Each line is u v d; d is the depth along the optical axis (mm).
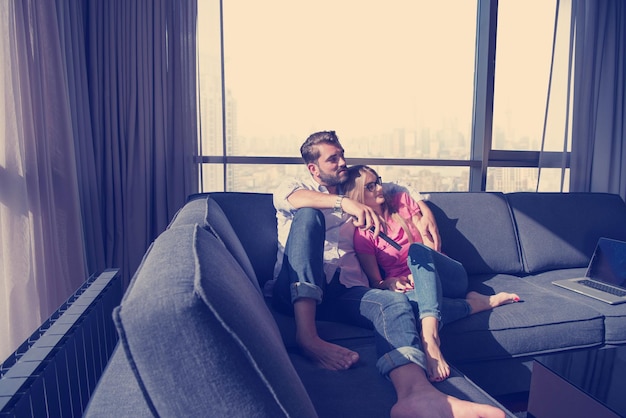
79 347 995
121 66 2027
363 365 1162
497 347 1460
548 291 1806
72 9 1879
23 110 1571
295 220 1358
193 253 607
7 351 1527
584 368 1151
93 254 1997
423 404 903
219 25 2186
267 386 503
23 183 1541
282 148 2561
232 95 2324
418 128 2811
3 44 1471
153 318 464
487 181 2895
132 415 706
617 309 1642
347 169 1704
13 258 1525
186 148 2166
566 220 2240
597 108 2873
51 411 806
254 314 569
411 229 1752
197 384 487
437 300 1261
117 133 2045
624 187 2930
